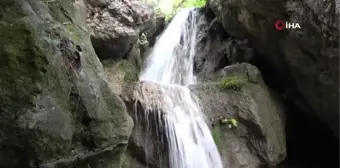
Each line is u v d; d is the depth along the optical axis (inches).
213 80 330.3
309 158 354.9
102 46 267.1
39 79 153.3
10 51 148.1
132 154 241.1
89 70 180.1
